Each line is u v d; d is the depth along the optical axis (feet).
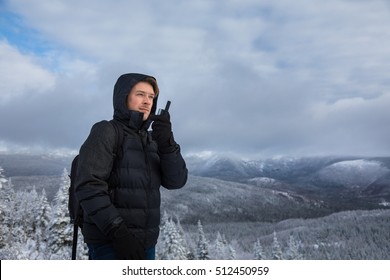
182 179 11.75
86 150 9.55
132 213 9.75
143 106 10.80
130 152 10.12
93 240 9.58
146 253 10.28
